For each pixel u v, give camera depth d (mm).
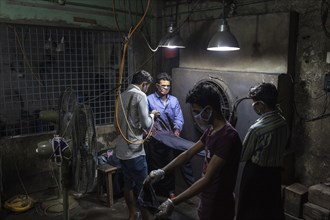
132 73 4688
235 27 3633
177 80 4215
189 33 4207
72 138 2240
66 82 4145
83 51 4242
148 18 4754
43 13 3723
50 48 3936
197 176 3893
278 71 3287
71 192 3992
